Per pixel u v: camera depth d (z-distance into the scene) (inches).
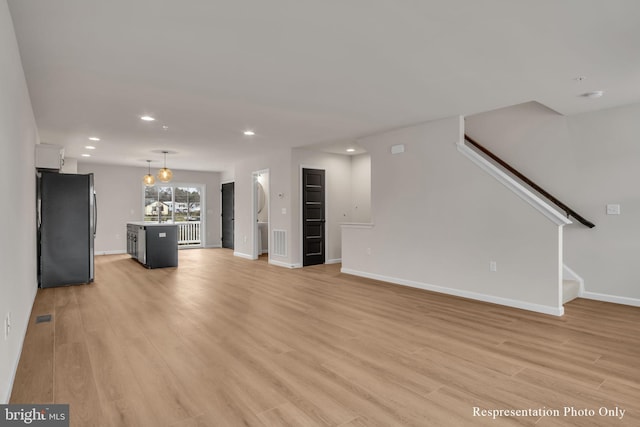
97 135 226.7
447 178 189.2
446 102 162.4
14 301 99.2
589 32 99.6
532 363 103.9
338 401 83.0
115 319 145.3
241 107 168.9
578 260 180.5
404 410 79.3
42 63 119.1
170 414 77.4
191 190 439.2
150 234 275.0
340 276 242.1
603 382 92.4
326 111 175.6
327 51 111.9
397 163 215.3
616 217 168.2
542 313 154.2
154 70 125.7
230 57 116.0
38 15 90.2
